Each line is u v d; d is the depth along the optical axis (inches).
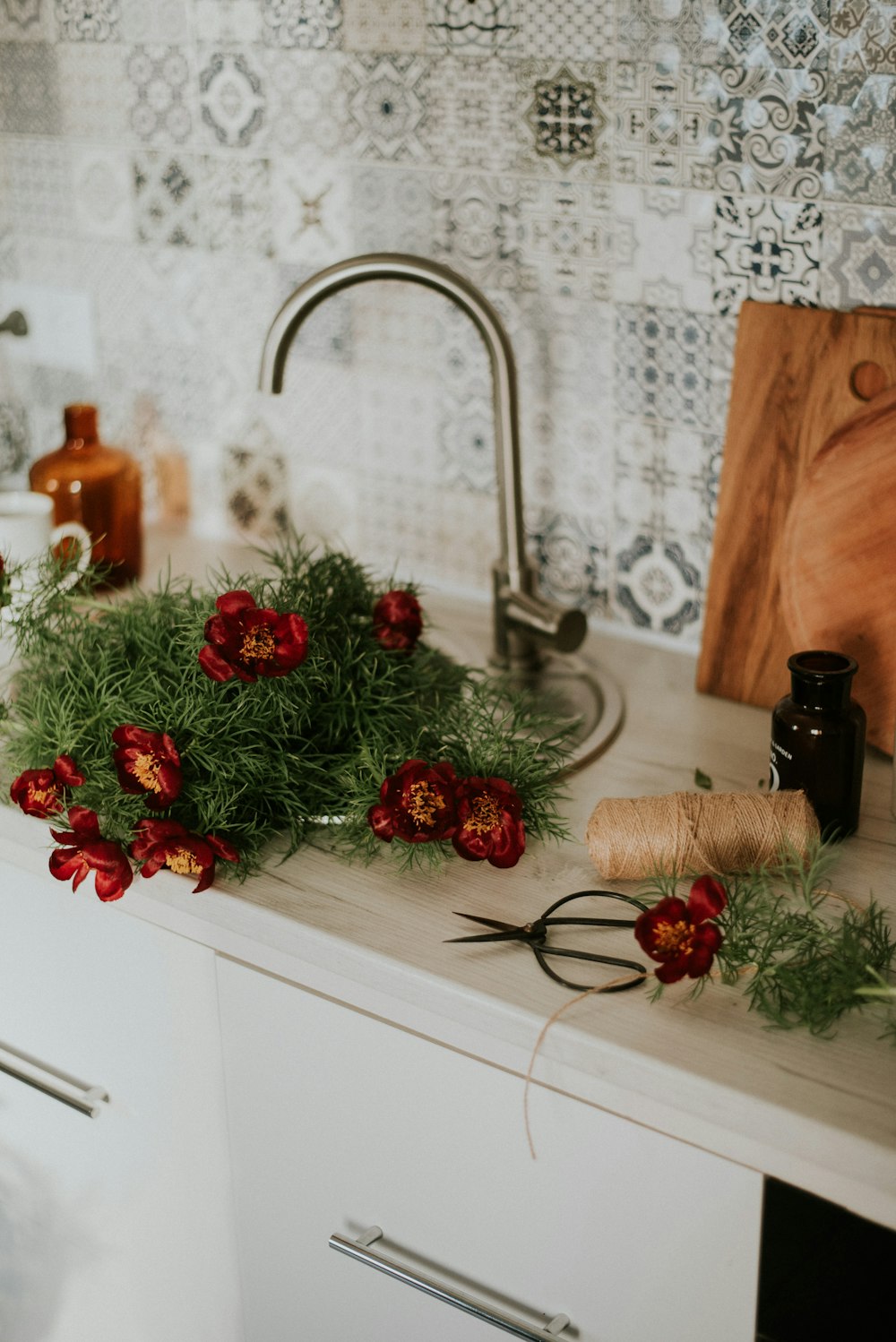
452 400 58.6
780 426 48.3
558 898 39.7
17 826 44.9
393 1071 38.8
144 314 66.7
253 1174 44.6
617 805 39.5
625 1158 35.0
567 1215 36.9
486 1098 37.0
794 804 39.1
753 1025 34.3
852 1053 33.2
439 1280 40.6
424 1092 38.4
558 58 50.6
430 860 41.2
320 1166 42.3
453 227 55.8
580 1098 35.2
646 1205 35.2
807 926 35.9
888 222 45.9
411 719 44.8
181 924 42.1
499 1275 39.2
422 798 39.3
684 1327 35.9
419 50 53.7
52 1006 48.2
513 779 42.2
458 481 59.9
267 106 58.6
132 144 63.4
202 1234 47.6
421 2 52.9
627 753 48.0
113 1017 46.2
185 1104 45.4
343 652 45.2
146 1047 45.6
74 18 62.6
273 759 42.7
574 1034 34.1
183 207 63.0
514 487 52.2
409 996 37.1
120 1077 47.1
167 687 43.7
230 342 64.3
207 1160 45.8
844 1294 32.3
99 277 67.6
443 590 62.5
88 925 45.2
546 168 52.5
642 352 52.9
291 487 65.4
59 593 47.9
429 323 57.8
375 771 41.6
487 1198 38.4
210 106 60.2
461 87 53.3
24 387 73.5
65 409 60.3
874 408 45.8
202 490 68.6
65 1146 50.6
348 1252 41.8
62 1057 49.0
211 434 67.1
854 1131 30.7
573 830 43.2
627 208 51.2
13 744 44.8
